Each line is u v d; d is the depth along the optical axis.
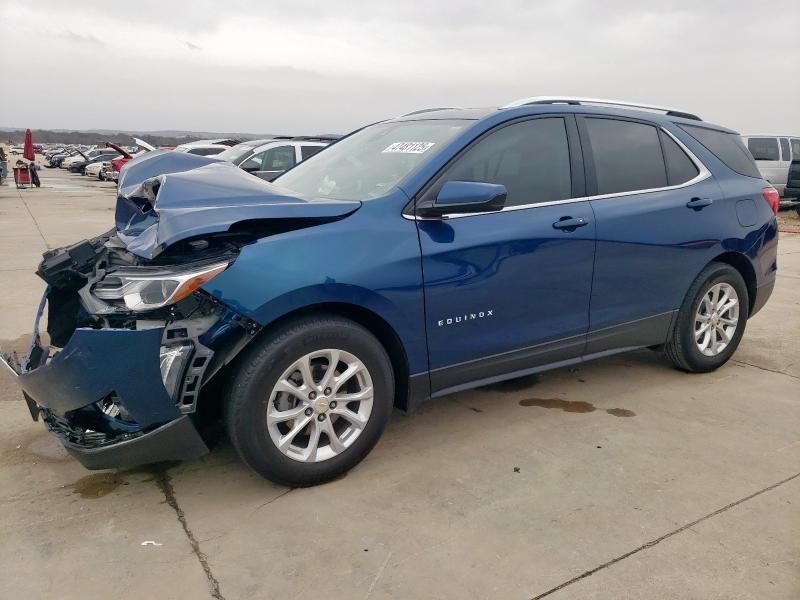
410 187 3.22
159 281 2.66
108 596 2.32
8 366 3.13
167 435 2.68
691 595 2.33
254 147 11.69
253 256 2.76
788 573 2.45
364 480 3.12
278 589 2.36
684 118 4.58
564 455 3.39
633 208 3.95
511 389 4.34
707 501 2.94
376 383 3.12
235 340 2.75
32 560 2.52
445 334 3.28
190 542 2.63
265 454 2.86
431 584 2.38
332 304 2.99
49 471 3.22
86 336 2.55
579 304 3.78
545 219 3.56
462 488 3.05
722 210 4.41
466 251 3.26
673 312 4.30
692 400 4.15
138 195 3.24
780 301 6.94
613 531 2.71
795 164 15.09
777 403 4.11
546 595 2.32
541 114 3.73
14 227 13.33
